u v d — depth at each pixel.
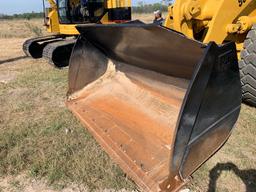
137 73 3.52
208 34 3.42
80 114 3.45
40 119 3.94
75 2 6.62
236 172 2.80
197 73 1.90
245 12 3.76
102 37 3.40
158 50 2.72
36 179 2.78
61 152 3.10
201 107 2.06
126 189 2.60
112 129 3.01
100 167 2.85
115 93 3.59
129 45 3.12
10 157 3.05
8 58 8.38
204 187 2.60
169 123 2.83
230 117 2.41
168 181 2.06
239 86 2.33
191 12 3.51
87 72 3.81
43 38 7.09
